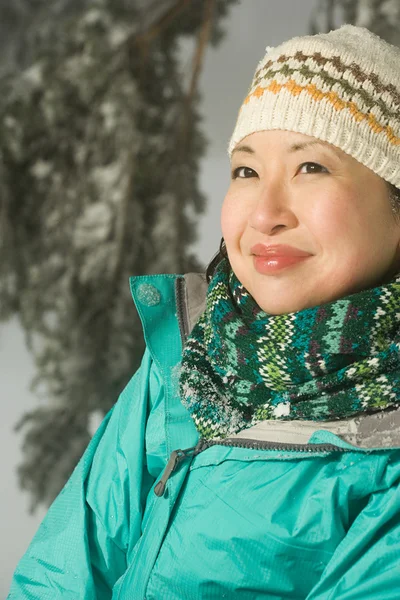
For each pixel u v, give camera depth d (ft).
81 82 7.64
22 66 8.50
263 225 3.32
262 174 3.42
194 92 7.98
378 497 3.08
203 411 3.62
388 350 3.25
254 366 3.47
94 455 4.25
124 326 7.98
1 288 8.02
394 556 2.95
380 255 3.37
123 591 3.66
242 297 3.67
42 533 4.15
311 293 3.36
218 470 3.45
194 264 8.05
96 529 4.00
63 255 7.97
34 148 7.86
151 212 7.93
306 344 3.31
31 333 8.14
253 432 3.42
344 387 3.34
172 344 4.11
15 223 7.95
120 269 7.89
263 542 3.17
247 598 3.21
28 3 8.46
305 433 3.29
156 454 3.92
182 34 8.09
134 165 7.78
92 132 7.80
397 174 3.31
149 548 3.54
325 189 3.26
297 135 3.30
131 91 7.67
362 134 3.28
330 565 3.01
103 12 7.74
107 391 7.98
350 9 7.53
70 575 3.92
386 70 3.39
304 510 3.14
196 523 3.37
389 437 3.11
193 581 3.30
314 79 3.33
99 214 7.83
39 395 8.16
